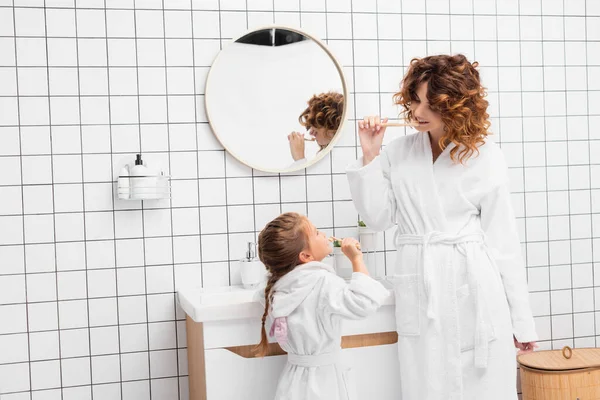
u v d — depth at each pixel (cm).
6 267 241
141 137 251
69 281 246
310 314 196
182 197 255
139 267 252
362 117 272
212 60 257
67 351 246
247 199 261
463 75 205
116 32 248
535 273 291
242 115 258
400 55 275
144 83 251
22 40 241
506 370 205
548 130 291
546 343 293
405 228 218
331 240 217
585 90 296
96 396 249
